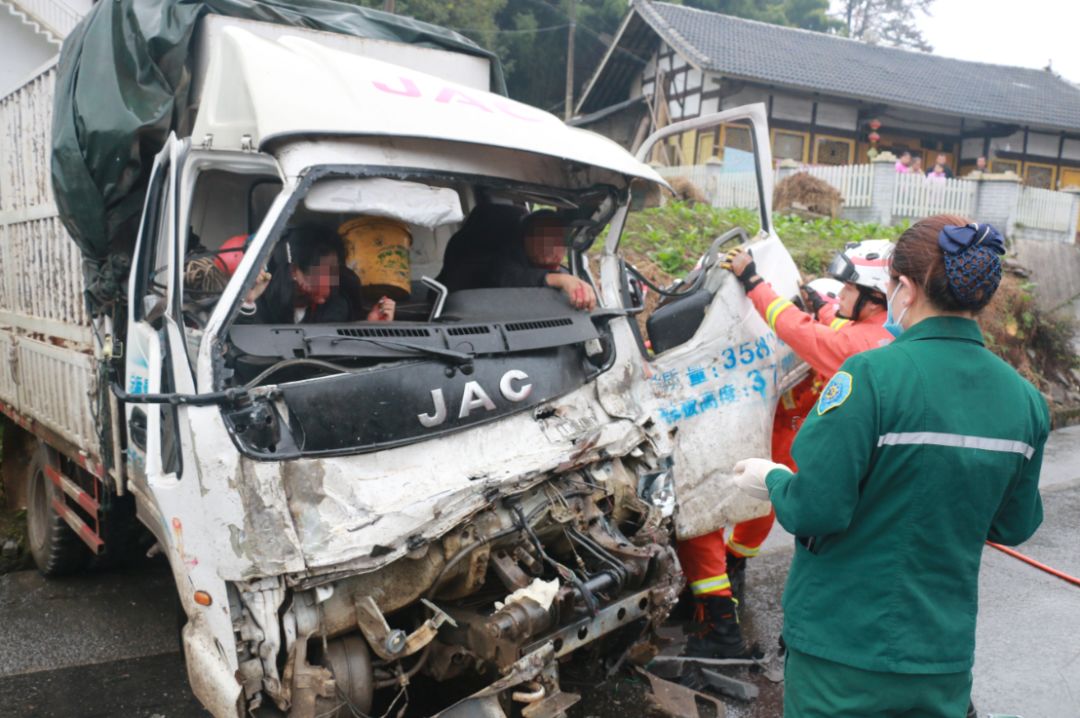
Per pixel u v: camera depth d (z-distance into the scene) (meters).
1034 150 25.67
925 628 2.08
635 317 3.93
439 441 3.07
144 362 3.51
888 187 15.73
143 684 4.13
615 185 4.04
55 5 14.48
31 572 5.68
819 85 21.47
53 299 4.98
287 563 2.63
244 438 2.71
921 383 2.07
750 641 4.49
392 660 2.80
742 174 15.13
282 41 3.53
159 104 3.99
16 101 5.34
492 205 4.32
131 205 4.11
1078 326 12.30
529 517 3.11
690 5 34.62
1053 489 7.57
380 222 3.56
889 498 2.09
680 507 3.86
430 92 3.47
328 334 3.04
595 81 25.61
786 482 2.24
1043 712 3.84
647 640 3.29
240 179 4.25
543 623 2.73
